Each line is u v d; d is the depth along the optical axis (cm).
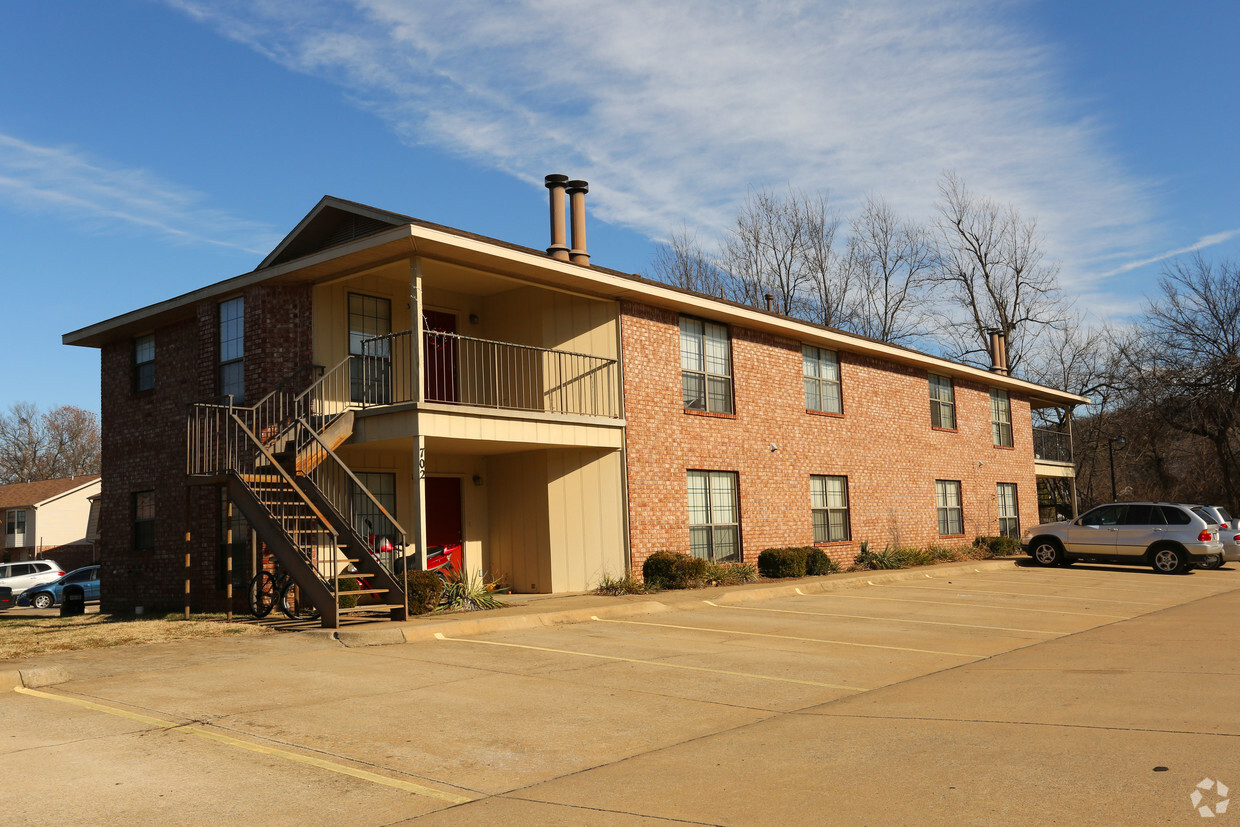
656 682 931
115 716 765
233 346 1769
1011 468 3325
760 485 2173
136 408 2038
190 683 904
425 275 1711
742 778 600
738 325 2180
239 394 1739
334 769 625
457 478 1873
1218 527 2516
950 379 3045
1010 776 578
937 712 780
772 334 2286
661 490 1912
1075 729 697
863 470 2545
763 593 1769
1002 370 3484
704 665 1028
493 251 1538
